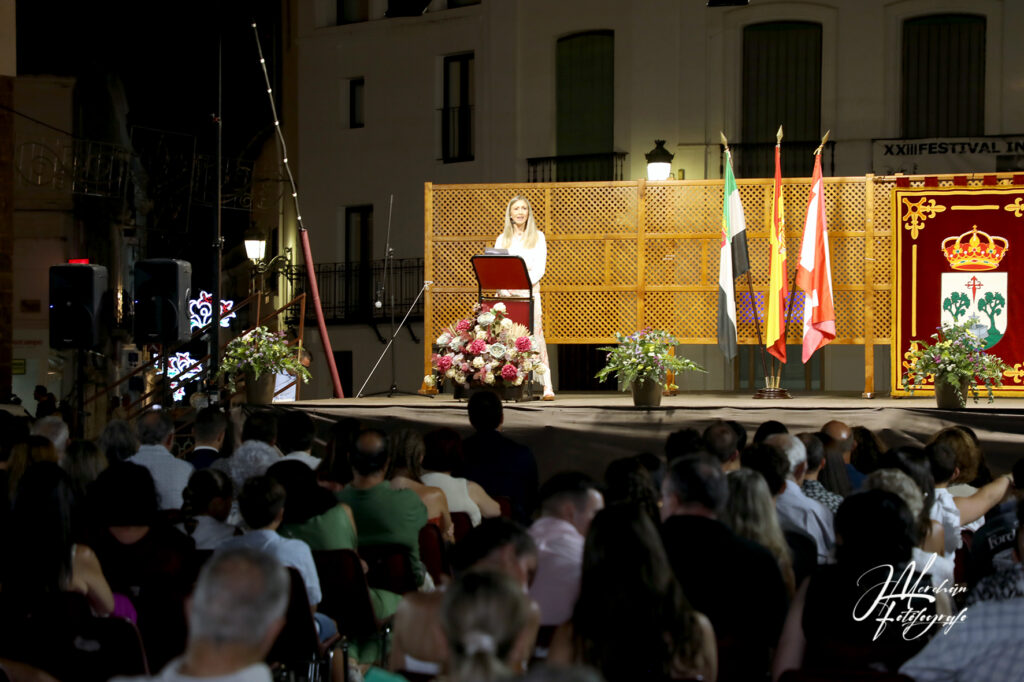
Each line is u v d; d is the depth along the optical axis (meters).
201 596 2.78
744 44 19.17
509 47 20.56
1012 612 3.73
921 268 11.53
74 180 18.83
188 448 11.23
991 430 10.01
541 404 10.91
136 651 4.03
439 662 3.81
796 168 19.00
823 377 18.59
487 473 7.48
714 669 3.61
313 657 5.04
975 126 18.47
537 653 4.25
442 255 12.95
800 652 4.00
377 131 22.34
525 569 3.93
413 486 6.33
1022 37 18.06
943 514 6.11
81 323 10.30
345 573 5.36
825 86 18.88
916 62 18.66
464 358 11.27
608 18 19.66
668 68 19.11
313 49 23.20
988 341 11.38
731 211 11.72
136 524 5.07
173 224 27.19
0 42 13.64
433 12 21.52
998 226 11.40
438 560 6.05
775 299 11.63
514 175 20.55
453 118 21.53
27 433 7.19
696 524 4.36
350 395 23.05
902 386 11.54
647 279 12.73
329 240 23.09
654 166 16.20
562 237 12.88
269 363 11.17
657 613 3.53
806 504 5.71
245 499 5.09
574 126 20.19
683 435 6.71
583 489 4.65
